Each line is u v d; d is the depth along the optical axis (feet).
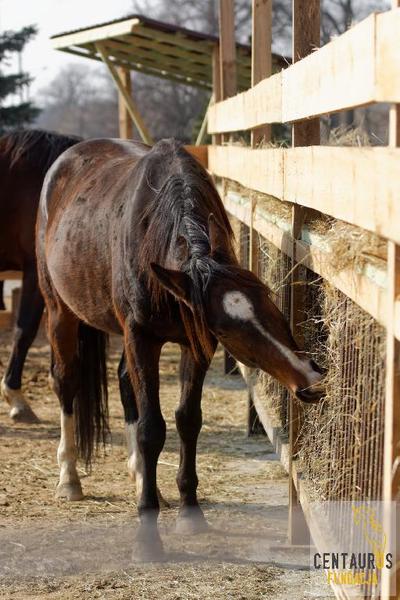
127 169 15.70
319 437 11.80
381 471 8.24
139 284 13.34
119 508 15.94
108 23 38.22
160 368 29.04
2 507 15.96
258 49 18.15
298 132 13.04
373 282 8.20
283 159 13.39
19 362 22.67
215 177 29.37
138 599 11.80
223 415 22.94
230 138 24.95
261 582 12.28
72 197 16.60
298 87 11.76
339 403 10.19
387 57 7.34
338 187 9.37
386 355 7.73
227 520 15.01
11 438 21.06
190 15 155.94
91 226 15.40
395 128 7.23
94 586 12.32
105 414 17.35
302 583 12.22
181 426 14.39
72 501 16.38
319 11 12.79
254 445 20.10
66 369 17.03
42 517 15.43
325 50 9.95
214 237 12.00
